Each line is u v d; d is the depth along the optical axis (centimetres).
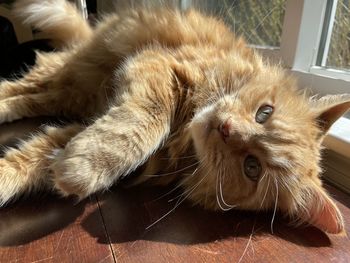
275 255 15
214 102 21
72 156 16
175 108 21
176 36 26
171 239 16
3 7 47
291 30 28
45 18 35
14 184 17
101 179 17
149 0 32
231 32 28
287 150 19
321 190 18
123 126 18
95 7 52
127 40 27
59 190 17
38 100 28
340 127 23
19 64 36
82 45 31
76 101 29
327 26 28
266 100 21
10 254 14
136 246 15
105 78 27
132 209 18
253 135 19
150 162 20
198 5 39
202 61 23
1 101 26
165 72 21
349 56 26
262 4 32
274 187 19
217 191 20
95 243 15
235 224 18
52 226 15
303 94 23
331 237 17
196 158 21
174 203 19
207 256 15
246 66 23
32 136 21
